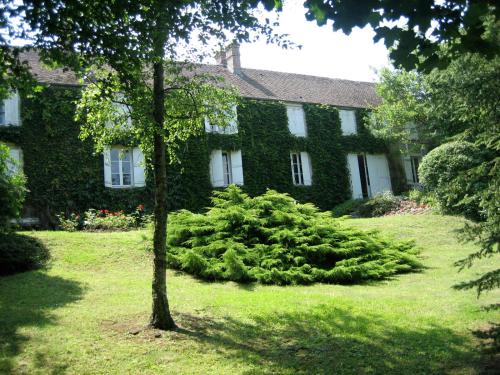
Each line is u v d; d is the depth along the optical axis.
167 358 5.65
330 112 25.00
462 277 9.90
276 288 9.22
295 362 5.57
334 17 4.28
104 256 11.34
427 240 14.21
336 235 11.20
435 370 5.22
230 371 5.32
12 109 17.11
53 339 6.05
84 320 6.82
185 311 7.44
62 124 17.62
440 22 4.23
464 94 6.52
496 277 5.40
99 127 7.78
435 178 17.23
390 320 6.96
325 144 24.52
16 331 6.25
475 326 6.55
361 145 25.62
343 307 7.65
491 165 5.92
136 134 7.60
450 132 21.03
